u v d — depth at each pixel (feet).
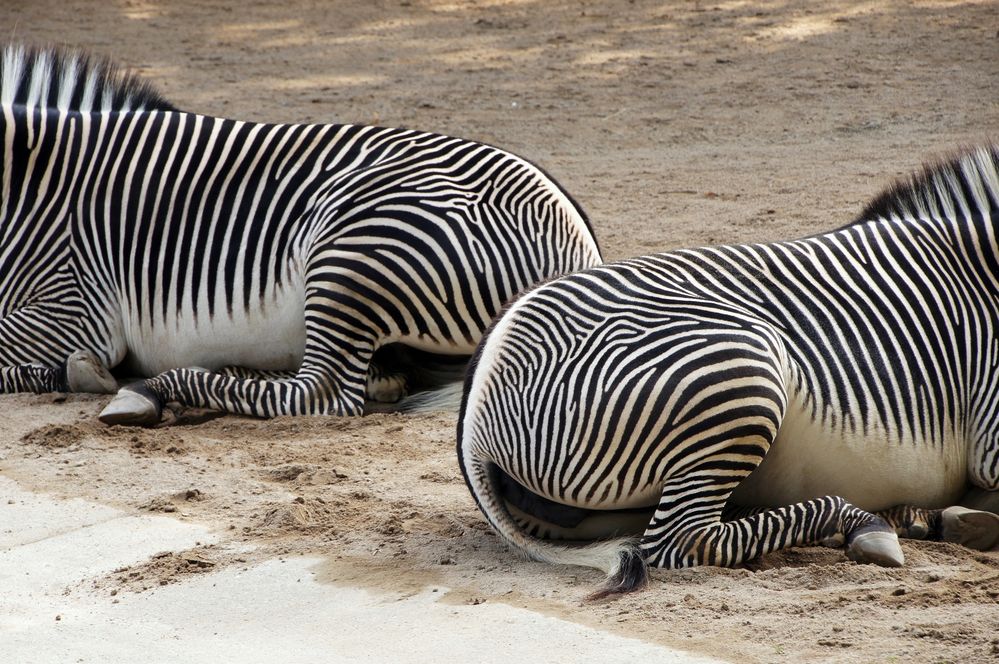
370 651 44.96
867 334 53.06
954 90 168.25
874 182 129.59
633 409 49.62
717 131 158.81
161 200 78.54
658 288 52.65
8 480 65.46
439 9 236.02
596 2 235.81
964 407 54.03
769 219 117.91
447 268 73.26
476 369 53.93
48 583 53.36
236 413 74.95
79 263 79.56
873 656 41.73
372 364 77.56
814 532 50.93
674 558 49.88
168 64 199.00
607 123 164.96
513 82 187.11
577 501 51.49
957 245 55.88
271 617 48.83
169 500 61.87
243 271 76.69
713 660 42.16
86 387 79.10
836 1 223.92
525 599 48.57
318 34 219.20
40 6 233.35
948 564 50.29
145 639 47.37
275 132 78.95
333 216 74.33
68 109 82.58
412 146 76.79
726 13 221.66
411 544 55.06
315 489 62.49
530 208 75.46
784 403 50.42
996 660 40.83
